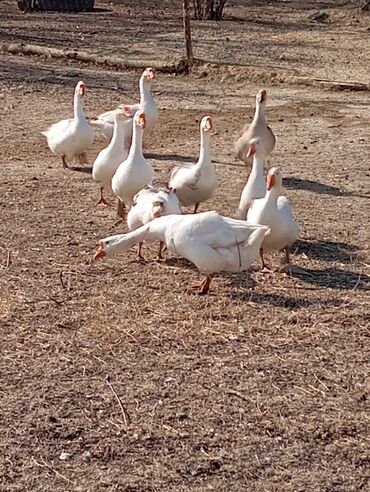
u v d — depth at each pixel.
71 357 4.16
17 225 6.03
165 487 3.23
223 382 3.98
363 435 3.59
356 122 9.80
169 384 3.94
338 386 3.98
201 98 11.05
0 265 5.25
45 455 3.40
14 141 8.58
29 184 7.12
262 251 5.30
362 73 12.77
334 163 8.09
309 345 4.36
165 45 14.95
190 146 8.62
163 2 23.58
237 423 3.65
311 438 3.56
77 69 12.83
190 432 3.57
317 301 4.87
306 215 6.49
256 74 12.28
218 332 4.45
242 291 4.96
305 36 16.89
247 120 9.80
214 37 16.30
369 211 6.66
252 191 5.64
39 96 10.72
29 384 3.90
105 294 4.88
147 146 8.58
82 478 3.27
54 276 5.12
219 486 3.24
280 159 8.19
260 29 18.02
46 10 20.50
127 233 5.40
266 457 3.42
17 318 4.54
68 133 7.52
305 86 11.91
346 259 5.56
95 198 6.79
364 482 3.30
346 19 20.19
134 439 3.51
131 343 4.30
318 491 3.23
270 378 4.03
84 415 3.67
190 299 4.83
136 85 11.73
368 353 4.30
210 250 4.66
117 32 16.61
